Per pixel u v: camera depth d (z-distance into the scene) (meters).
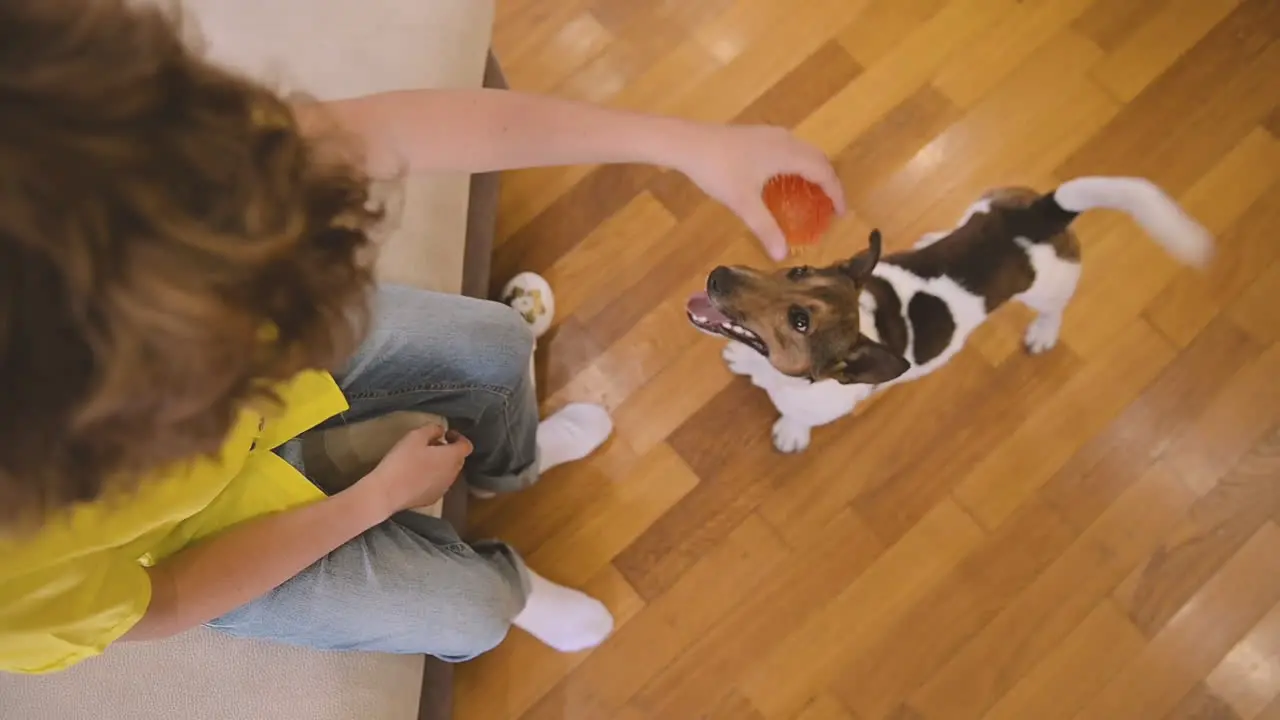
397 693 1.10
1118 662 1.48
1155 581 1.51
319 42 1.23
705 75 1.72
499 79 1.59
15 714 0.99
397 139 0.82
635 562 1.53
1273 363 1.59
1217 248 1.63
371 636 1.01
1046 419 1.58
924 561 1.53
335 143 0.61
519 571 1.26
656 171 1.68
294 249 0.49
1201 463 1.56
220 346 0.44
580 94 1.71
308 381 0.89
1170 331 1.60
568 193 1.68
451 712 1.39
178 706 1.01
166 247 0.40
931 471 1.56
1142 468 1.56
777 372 1.39
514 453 1.33
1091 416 1.58
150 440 0.48
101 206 0.38
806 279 1.29
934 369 1.51
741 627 1.50
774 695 1.48
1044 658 1.49
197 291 0.42
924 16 1.74
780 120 1.70
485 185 1.51
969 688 1.48
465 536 1.52
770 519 1.54
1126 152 1.68
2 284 0.37
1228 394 1.58
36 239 0.37
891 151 1.69
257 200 0.44
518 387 1.22
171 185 0.41
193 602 0.83
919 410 1.59
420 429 1.03
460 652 1.13
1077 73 1.71
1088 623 1.50
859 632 1.50
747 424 1.58
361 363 1.05
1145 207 1.23
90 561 0.73
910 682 1.48
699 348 1.61
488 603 1.11
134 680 1.01
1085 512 1.54
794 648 1.49
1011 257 1.37
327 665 1.04
